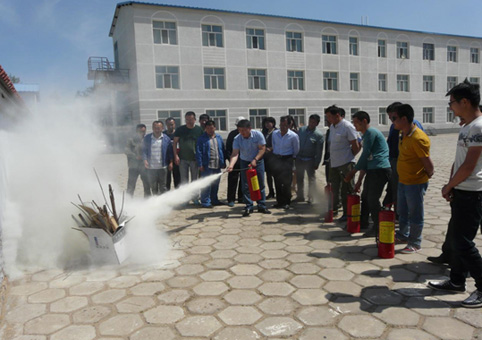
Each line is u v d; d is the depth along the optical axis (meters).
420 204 3.95
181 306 3.04
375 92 30.12
